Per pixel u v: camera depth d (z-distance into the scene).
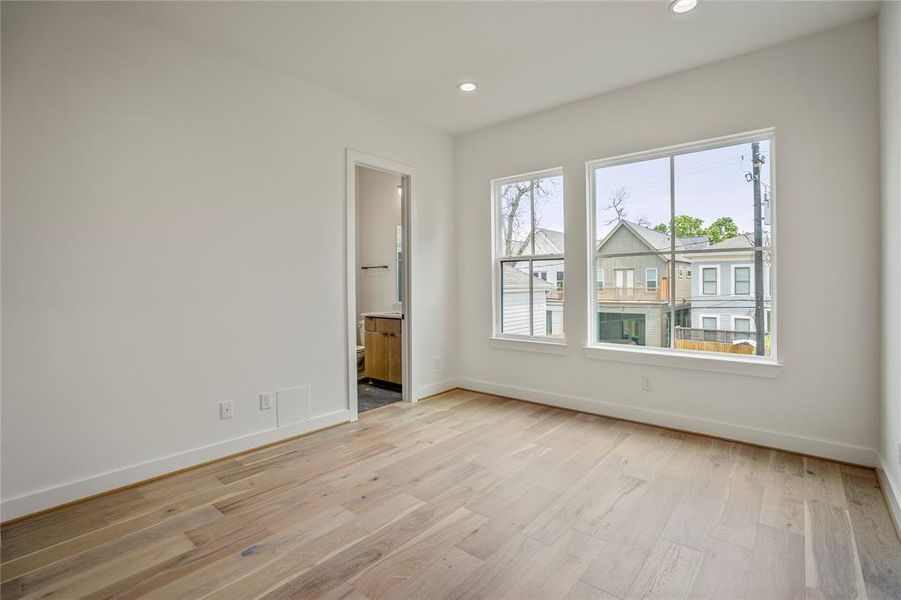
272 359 3.13
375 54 2.93
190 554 1.85
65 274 2.27
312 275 3.38
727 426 3.09
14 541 1.95
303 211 3.31
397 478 2.56
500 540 1.93
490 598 1.58
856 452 2.63
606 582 1.66
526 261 4.23
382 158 3.89
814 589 1.61
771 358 2.97
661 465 2.69
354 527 2.05
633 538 1.94
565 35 2.71
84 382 2.33
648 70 3.18
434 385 4.45
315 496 2.35
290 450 3.01
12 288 2.12
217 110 2.84
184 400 2.70
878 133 2.52
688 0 2.37
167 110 2.62
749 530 1.99
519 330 4.29
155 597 1.61
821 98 2.70
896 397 2.14
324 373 3.45
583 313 3.77
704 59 3.02
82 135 2.31
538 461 2.78
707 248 3.23
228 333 2.90
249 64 3.00
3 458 2.10
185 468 2.70
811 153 2.74
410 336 4.20
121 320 2.45
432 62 3.04
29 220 2.16
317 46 2.82
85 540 1.96
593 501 2.27
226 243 2.89
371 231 6.12
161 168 2.60
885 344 2.40
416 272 4.25
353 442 3.15
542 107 3.84
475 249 4.52
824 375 2.73
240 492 2.40
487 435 3.26
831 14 2.51
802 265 2.79
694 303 3.29
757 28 2.65
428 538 1.95
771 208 2.96
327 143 3.47
